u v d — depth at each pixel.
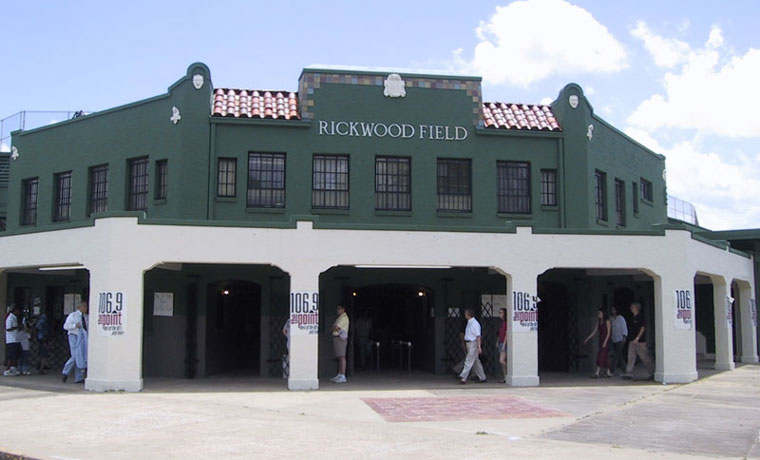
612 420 12.45
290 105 21.11
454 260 17.28
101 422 11.82
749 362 24.38
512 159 21.41
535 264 17.62
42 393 15.59
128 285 16.06
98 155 21.52
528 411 13.41
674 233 18.27
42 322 20.11
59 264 17.61
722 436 11.01
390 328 22.16
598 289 21.75
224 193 19.97
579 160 21.61
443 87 21.20
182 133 19.58
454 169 21.19
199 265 19.47
